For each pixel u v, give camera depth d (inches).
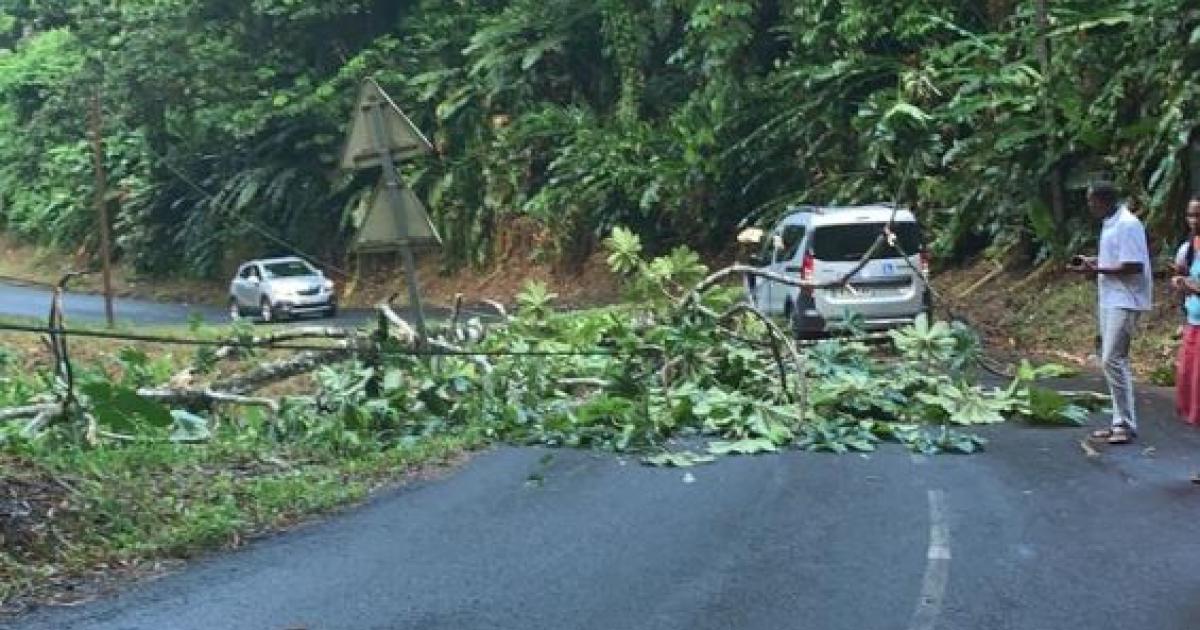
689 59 1103.0
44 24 1878.7
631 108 1146.0
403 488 349.1
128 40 1544.0
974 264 811.4
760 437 398.9
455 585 247.0
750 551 268.5
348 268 1469.0
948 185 791.1
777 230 690.8
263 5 1421.0
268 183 1471.5
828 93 903.7
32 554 265.6
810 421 408.8
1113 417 390.0
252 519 306.5
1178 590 233.8
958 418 421.1
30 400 463.8
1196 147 638.5
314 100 1374.3
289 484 338.3
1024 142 727.7
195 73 1493.6
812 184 947.3
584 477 356.8
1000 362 596.7
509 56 1234.6
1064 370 507.2
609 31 1167.0
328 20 1456.7
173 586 251.1
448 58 1366.9
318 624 223.8
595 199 1133.1
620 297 1058.1
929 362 479.5
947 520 292.5
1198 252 338.3
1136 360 568.1
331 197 1455.5
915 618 219.3
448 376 442.0
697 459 375.9
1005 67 745.6
